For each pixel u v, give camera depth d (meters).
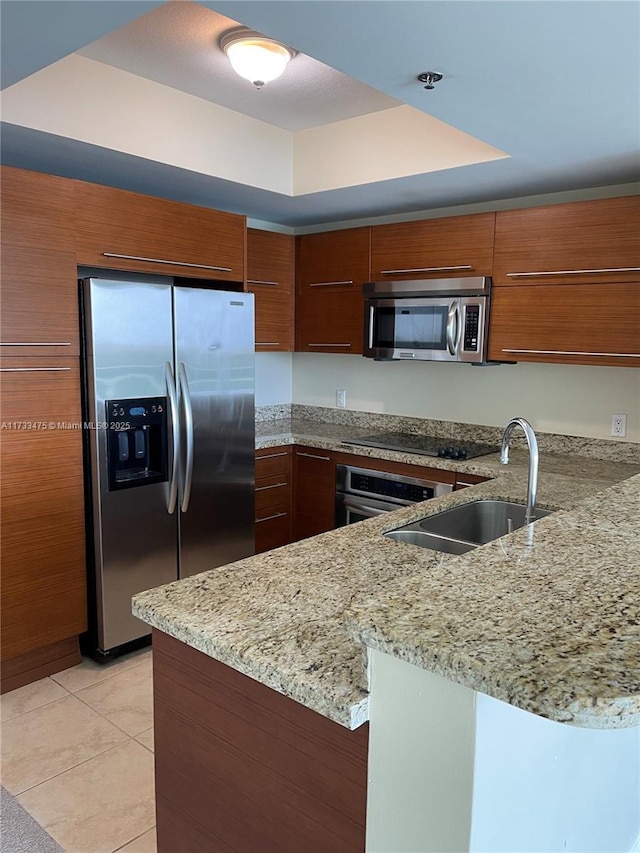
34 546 2.64
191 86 2.83
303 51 1.66
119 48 2.44
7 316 2.46
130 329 2.79
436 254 3.43
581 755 1.33
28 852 1.82
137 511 2.91
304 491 3.96
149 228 2.92
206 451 3.18
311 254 4.04
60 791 2.07
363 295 3.76
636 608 0.92
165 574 3.06
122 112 2.68
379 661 0.96
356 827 1.08
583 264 2.92
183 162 2.93
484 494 2.41
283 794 1.20
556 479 2.73
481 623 0.87
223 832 1.33
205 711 1.33
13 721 2.45
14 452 2.54
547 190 3.25
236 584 1.49
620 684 0.71
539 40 1.56
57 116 2.47
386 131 3.05
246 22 1.50
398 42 1.59
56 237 2.58
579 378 3.32
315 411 4.57
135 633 2.96
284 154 3.42
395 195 3.41
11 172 2.43
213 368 3.17
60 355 2.64
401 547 1.77
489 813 0.94
